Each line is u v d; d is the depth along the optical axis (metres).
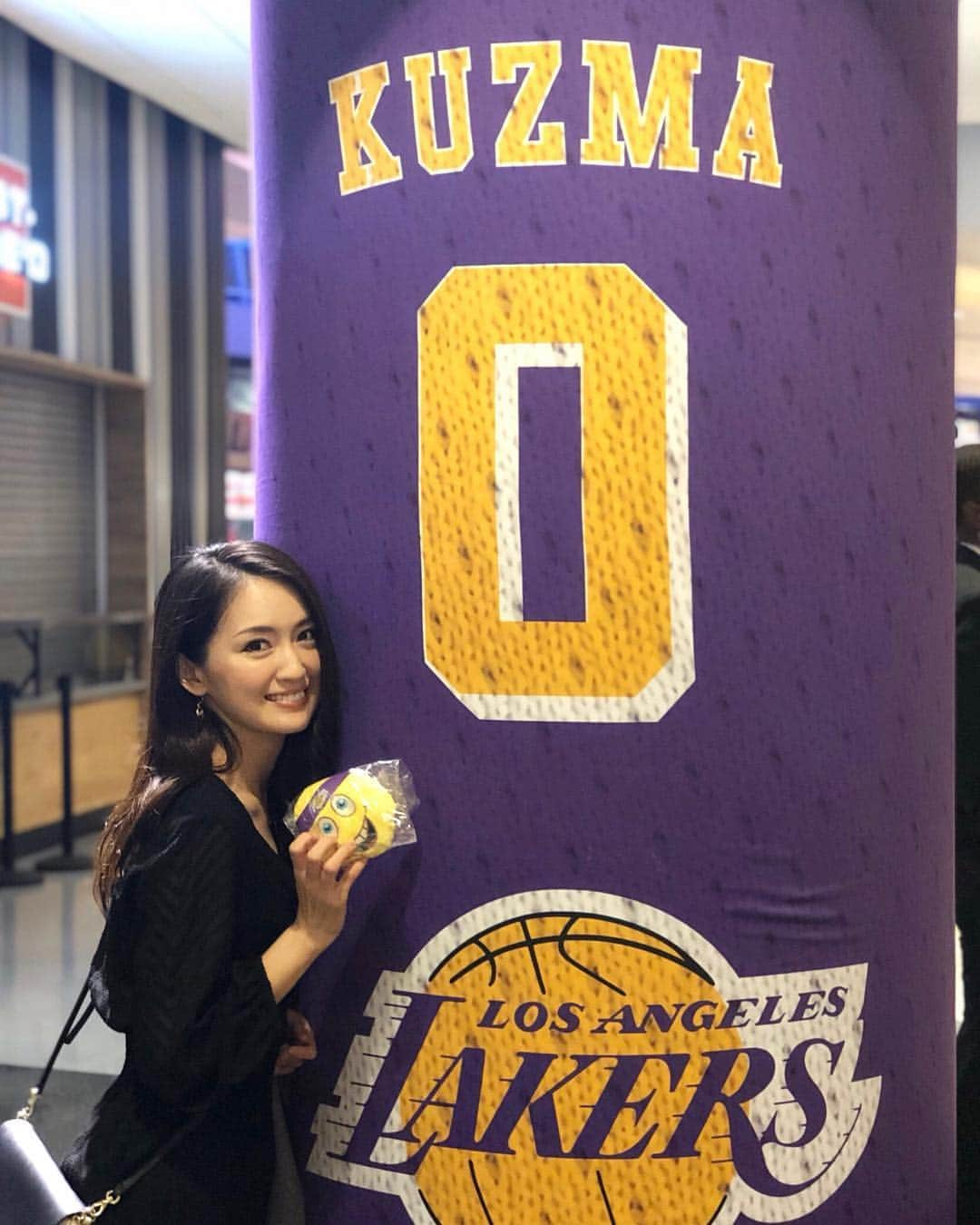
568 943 1.49
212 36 6.47
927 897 1.64
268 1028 1.39
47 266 6.92
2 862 6.02
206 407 8.48
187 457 8.30
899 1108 1.60
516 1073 1.50
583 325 1.47
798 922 1.52
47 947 4.75
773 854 1.50
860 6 1.52
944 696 1.67
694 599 1.47
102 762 6.99
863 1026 1.56
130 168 7.64
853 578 1.54
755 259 1.48
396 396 1.53
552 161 1.47
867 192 1.53
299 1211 1.56
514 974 1.50
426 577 1.52
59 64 7.00
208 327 8.51
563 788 1.48
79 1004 1.50
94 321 7.42
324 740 1.57
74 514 7.39
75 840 6.68
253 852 1.45
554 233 1.47
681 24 1.46
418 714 1.53
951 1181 1.71
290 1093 1.65
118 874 1.46
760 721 1.49
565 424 1.47
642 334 1.47
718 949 1.49
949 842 1.70
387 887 1.55
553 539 1.48
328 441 1.58
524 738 1.49
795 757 1.51
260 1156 1.50
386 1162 1.56
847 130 1.52
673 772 1.48
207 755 1.47
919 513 1.61
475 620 1.50
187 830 1.40
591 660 1.48
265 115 1.67
